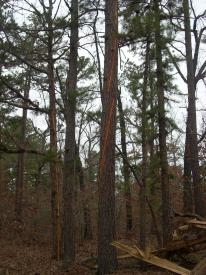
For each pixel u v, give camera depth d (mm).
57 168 17172
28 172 33812
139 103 17016
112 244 12164
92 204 25172
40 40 16422
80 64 19312
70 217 15000
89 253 18984
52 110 16641
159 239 14922
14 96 16938
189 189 20531
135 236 24469
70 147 15328
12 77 16641
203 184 21281
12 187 37094
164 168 14523
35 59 16141
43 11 15656
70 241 14820
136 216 27609
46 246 22734
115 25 13109
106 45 13102
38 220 28016
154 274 11531
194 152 19438
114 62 12953
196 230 11930
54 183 17156
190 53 20266
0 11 14664
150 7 14695
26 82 19188
